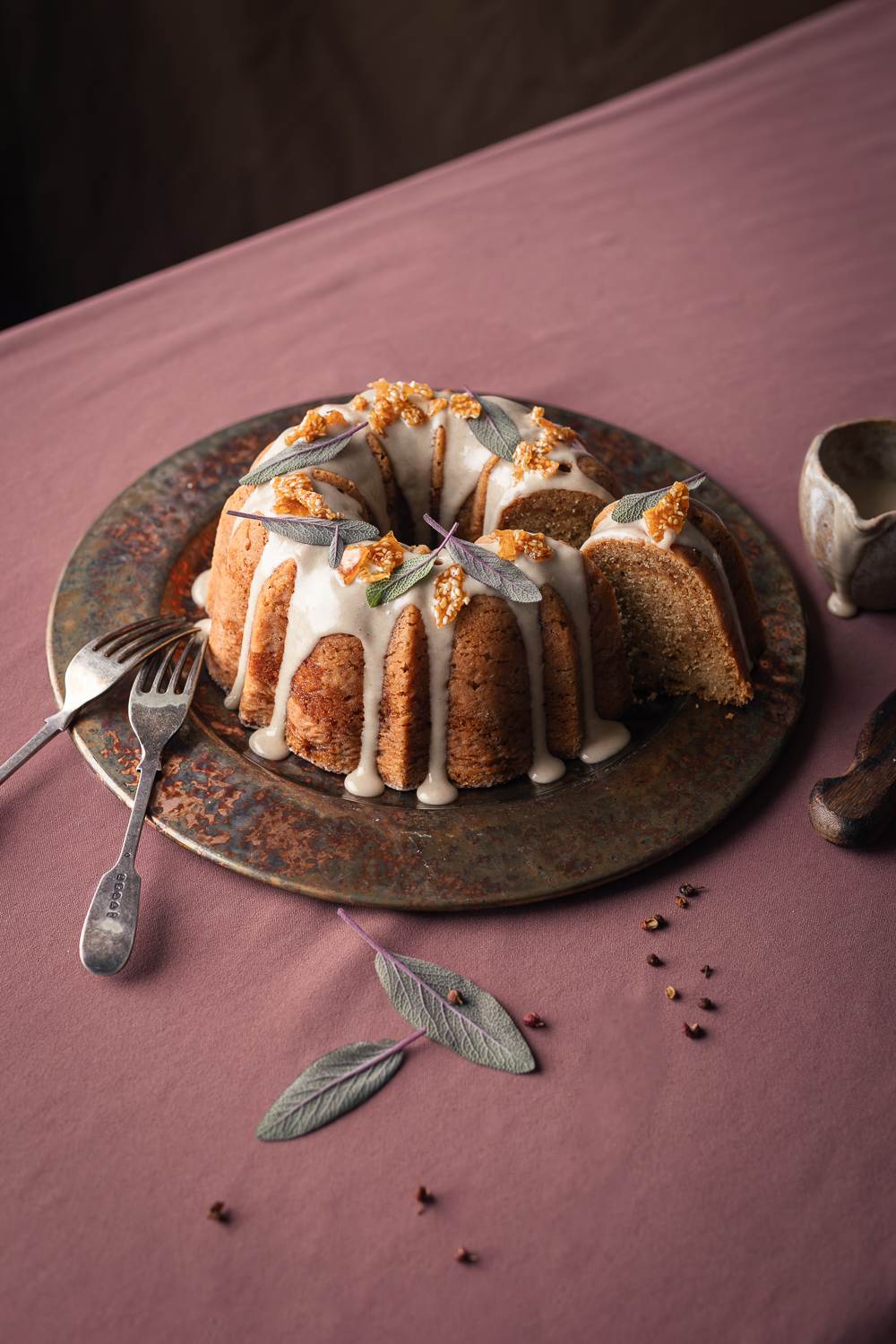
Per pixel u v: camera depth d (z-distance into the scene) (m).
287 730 0.81
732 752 0.80
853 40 1.33
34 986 0.70
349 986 0.71
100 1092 0.67
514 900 0.73
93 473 0.94
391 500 0.89
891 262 1.13
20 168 1.77
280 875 0.73
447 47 1.90
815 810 0.77
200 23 1.74
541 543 0.80
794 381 1.04
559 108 2.00
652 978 0.72
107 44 1.71
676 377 1.04
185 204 1.87
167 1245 0.63
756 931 0.74
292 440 0.86
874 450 0.89
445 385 1.02
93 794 0.77
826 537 0.86
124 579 0.86
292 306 1.07
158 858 0.75
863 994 0.71
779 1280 0.63
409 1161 0.65
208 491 0.91
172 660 0.82
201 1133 0.66
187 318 1.05
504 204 1.17
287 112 1.86
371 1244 0.63
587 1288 0.62
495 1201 0.64
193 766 0.77
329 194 1.95
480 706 0.79
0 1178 0.64
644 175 1.20
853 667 0.86
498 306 1.08
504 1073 0.68
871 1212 0.65
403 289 1.09
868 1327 0.62
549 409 0.97
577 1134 0.66
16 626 0.85
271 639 0.81
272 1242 0.63
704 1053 0.69
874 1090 0.68
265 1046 0.69
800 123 1.25
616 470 0.95
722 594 0.82
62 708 0.79
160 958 0.71
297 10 1.79
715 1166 0.66
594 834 0.76
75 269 1.87
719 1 1.98
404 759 0.80
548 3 1.91
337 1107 0.66
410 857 0.74
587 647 0.81
